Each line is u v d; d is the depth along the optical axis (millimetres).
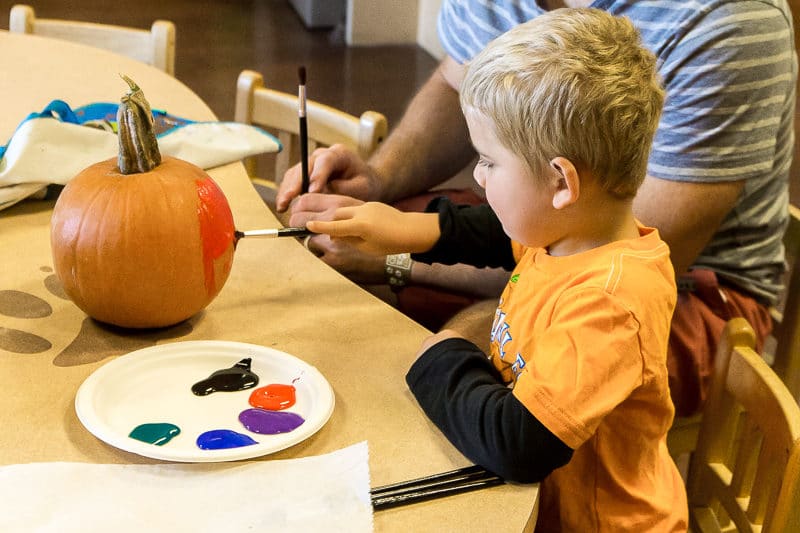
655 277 910
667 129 1324
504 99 884
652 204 1347
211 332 1016
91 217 937
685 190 1325
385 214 1165
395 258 1513
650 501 971
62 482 777
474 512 787
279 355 952
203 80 4074
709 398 1216
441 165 1751
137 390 903
